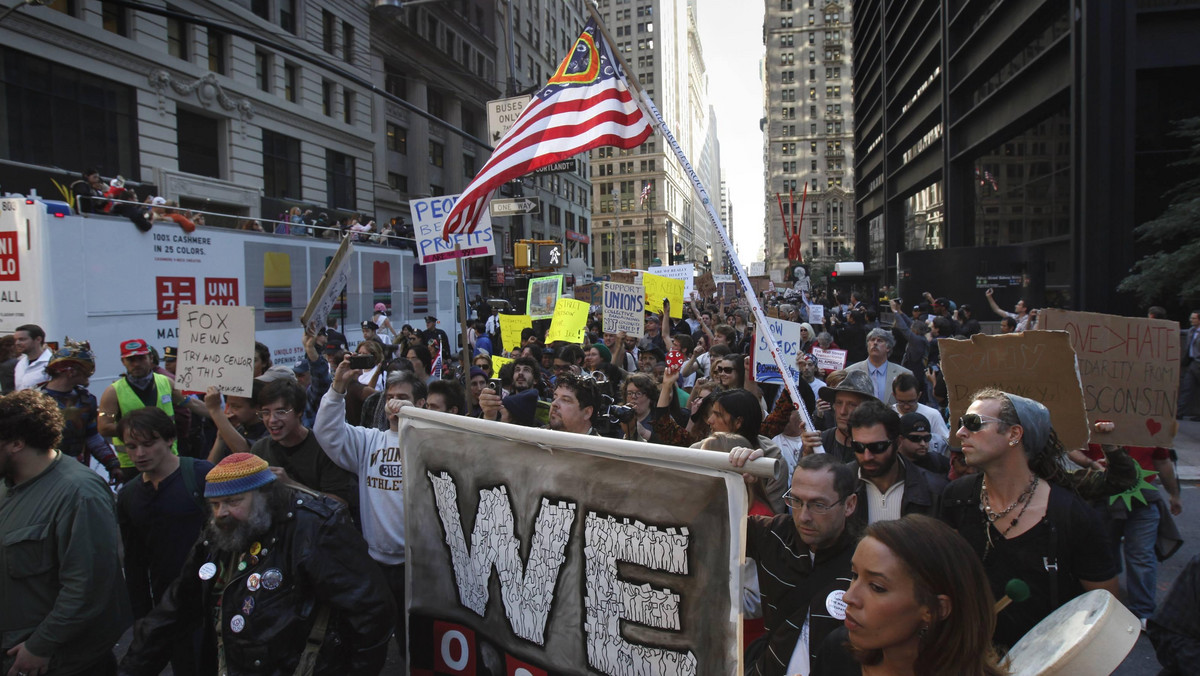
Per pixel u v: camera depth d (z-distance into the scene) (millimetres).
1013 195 28031
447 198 8023
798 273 28812
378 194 35594
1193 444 10719
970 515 2895
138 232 9547
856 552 1788
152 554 3756
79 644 3123
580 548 2697
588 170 70438
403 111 38938
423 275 18875
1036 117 24750
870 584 1727
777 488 3477
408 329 12352
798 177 126375
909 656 1719
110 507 3250
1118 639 1743
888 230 50125
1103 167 17531
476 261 42562
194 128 25125
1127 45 17344
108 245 9078
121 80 21797
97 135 21250
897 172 46562
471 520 3092
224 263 11117
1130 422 3854
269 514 2826
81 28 20359
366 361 4027
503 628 2951
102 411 6168
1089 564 2607
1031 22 22953
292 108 29141
